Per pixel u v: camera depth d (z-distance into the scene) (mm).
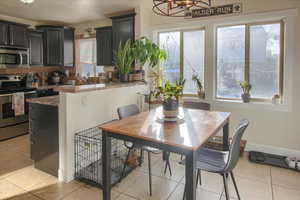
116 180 2338
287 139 3021
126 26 3941
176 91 2066
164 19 3805
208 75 3520
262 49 3229
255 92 3336
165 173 2580
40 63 4770
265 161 2877
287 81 2955
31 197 2094
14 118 3975
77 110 2434
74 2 3584
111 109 2980
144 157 3043
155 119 2148
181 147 1442
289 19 2875
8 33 4066
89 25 5023
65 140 2332
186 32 3799
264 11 3010
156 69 4023
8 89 3949
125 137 1736
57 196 2111
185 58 3850
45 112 2500
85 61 5297
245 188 2271
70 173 2393
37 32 4668
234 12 3211
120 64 3584
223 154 2074
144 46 3469
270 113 3107
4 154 3154
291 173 2590
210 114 2375
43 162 2598
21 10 4020
